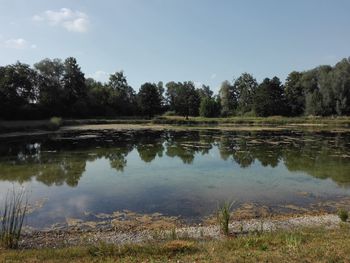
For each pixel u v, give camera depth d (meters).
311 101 91.44
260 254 8.62
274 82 102.62
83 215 15.31
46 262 8.79
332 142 41.59
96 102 95.75
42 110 79.44
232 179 22.25
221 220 12.85
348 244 9.05
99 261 8.82
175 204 16.94
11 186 20.53
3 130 53.47
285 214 15.36
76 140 45.28
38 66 87.50
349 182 21.42
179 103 114.00
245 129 64.44
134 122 83.81
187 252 9.35
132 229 13.55
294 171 24.72
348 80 88.62
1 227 13.20
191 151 34.56
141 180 22.02
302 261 7.99
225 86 120.56
